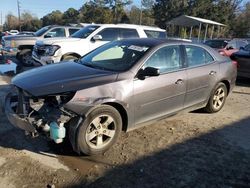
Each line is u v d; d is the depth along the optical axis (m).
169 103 5.49
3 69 10.59
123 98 4.68
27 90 4.30
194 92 5.99
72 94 4.30
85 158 4.52
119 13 73.44
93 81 4.52
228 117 6.66
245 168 4.46
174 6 63.41
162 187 3.90
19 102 4.49
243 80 11.68
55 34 15.74
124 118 4.90
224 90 6.88
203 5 59.44
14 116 4.42
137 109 4.94
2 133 5.23
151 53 5.21
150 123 5.32
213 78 6.40
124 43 5.69
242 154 4.89
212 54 6.55
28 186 3.79
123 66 5.03
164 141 5.21
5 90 8.02
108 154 4.66
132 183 3.95
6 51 13.93
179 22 40.28
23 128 4.34
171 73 5.45
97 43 10.88
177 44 5.75
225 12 57.97
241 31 58.12
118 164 4.39
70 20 80.94
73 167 4.26
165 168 4.34
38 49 10.73
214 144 5.21
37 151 4.66
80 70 4.95
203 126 6.01
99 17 71.88
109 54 5.52
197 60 6.16
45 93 4.22
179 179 4.09
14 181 3.88
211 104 6.63
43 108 4.39
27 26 85.62
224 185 4.02
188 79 5.76
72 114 4.27
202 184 4.01
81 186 3.84
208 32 52.34
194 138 5.41
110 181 3.97
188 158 4.66
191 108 6.13
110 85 4.58
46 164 4.30
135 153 4.74
